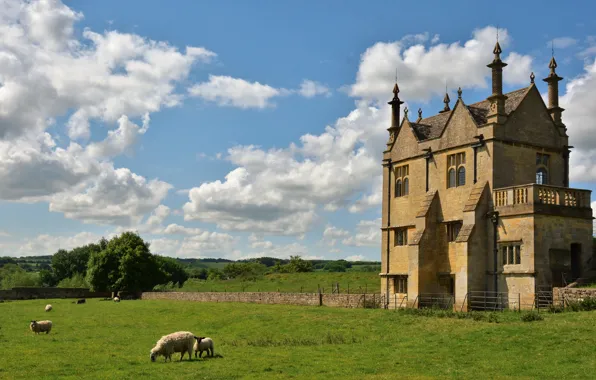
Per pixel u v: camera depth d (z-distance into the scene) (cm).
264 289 8688
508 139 4297
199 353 2864
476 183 4338
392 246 5134
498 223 4141
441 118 5144
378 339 3175
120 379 2278
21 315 5750
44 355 2934
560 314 3250
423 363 2458
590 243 4097
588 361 2242
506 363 2339
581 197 4119
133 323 4884
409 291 4625
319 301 5459
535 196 3916
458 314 3675
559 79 4678
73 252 16925
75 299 9125
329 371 2358
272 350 3023
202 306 6034
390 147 5272
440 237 4631
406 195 5041
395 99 5331
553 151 4522
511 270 4009
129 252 10350
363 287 7444
